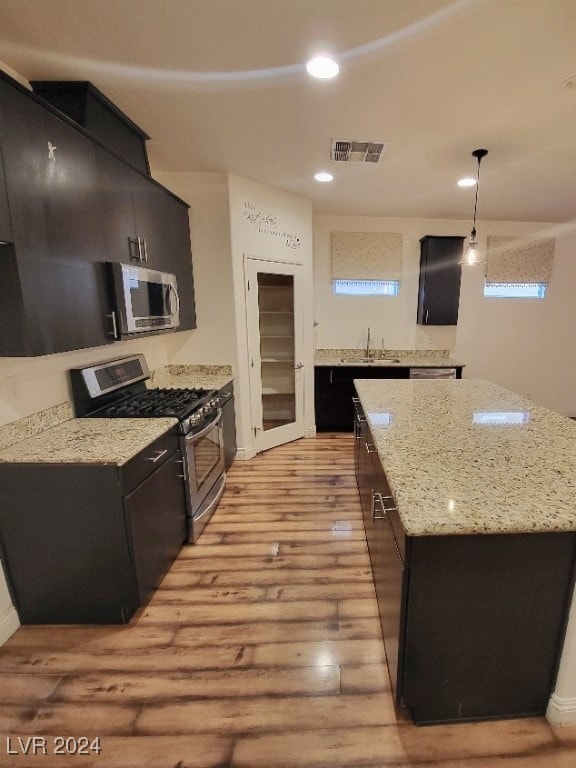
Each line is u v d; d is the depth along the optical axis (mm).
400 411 2188
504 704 1339
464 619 1238
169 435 2141
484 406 2291
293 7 1398
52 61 1719
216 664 1612
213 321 3465
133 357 2777
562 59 1683
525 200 3883
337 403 4512
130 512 1729
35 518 1714
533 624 1256
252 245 3469
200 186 3209
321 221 4625
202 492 2584
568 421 1982
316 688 1504
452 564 1189
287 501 2971
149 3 1375
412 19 1453
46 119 1560
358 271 4727
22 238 1455
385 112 2152
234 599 1978
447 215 4539
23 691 1511
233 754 1284
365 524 2533
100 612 1811
